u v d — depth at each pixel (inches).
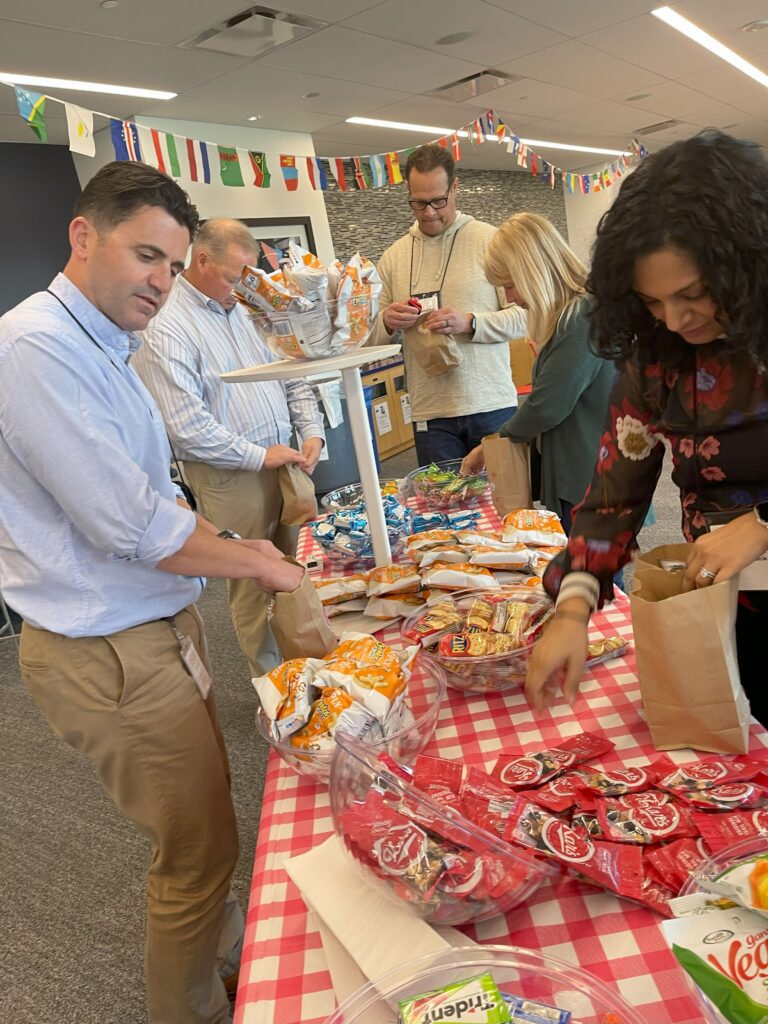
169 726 47.2
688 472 39.9
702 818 28.0
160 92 185.3
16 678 139.6
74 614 44.5
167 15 140.2
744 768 30.3
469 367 98.0
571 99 270.8
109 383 43.9
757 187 28.8
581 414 73.5
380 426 265.9
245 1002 25.6
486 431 101.3
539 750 36.6
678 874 25.9
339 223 311.4
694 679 32.0
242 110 213.5
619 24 193.6
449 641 42.2
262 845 33.9
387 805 27.3
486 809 29.5
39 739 115.6
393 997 22.6
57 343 39.9
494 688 42.2
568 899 27.3
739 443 37.1
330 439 228.4
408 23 165.6
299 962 26.9
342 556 66.0
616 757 34.6
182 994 51.6
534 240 70.5
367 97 222.4
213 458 85.2
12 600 45.2
